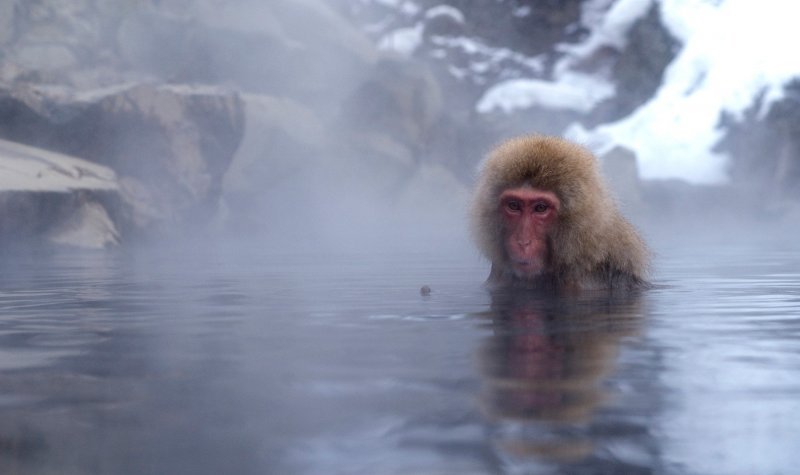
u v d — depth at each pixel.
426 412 1.89
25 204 9.67
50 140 12.48
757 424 1.79
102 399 2.06
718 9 22.58
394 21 24.45
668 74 22.09
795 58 20.48
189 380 2.28
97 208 10.88
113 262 7.89
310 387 2.16
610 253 5.07
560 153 4.96
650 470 1.51
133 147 12.77
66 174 11.16
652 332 3.13
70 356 2.69
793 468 1.52
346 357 2.61
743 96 20.53
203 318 3.70
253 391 2.12
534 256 4.87
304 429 1.76
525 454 1.59
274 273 6.45
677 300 4.36
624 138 21.11
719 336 3.02
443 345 2.83
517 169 4.96
